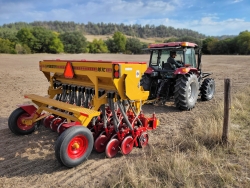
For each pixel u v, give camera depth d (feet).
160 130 17.04
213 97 27.25
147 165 11.60
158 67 24.13
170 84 23.59
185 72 21.06
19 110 15.65
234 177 10.46
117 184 10.07
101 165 12.09
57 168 11.84
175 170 10.75
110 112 14.79
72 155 11.56
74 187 10.29
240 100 23.12
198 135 14.79
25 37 182.80
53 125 15.62
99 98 12.95
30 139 15.26
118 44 236.84
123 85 12.33
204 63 82.99
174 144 14.11
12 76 45.03
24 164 12.21
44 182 10.68
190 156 12.32
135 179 10.13
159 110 22.39
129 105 13.99
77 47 213.46
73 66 13.75
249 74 49.06
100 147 13.19
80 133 11.47
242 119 17.81
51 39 191.21
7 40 164.66
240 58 114.32
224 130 13.44
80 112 11.94
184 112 21.66
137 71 12.71
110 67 11.75
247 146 13.20
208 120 17.37
